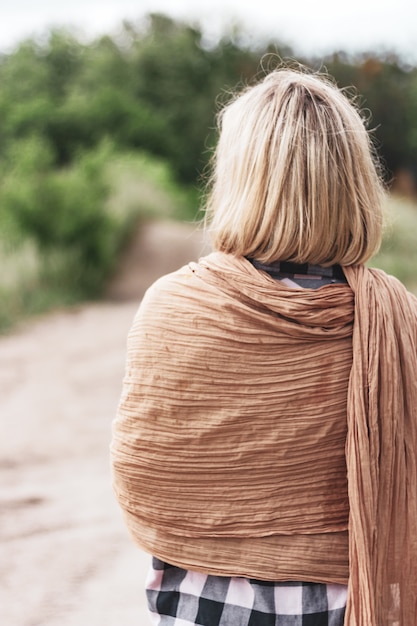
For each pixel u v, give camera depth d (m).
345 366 1.43
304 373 1.42
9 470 5.45
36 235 15.09
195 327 1.44
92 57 39.53
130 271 16.75
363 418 1.40
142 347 1.48
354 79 22.31
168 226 19.50
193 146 31.91
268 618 1.44
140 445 1.48
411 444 1.45
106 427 6.54
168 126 31.78
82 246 15.23
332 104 1.50
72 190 15.34
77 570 3.80
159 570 1.51
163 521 1.48
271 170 1.46
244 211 1.47
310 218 1.45
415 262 13.55
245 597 1.46
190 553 1.47
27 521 4.46
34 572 3.78
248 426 1.43
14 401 7.38
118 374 8.38
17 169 15.66
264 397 1.42
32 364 8.96
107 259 15.63
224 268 1.46
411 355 1.46
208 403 1.43
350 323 1.45
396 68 22.30
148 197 20.62
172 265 17.12
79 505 4.75
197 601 1.48
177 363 1.45
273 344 1.42
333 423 1.43
